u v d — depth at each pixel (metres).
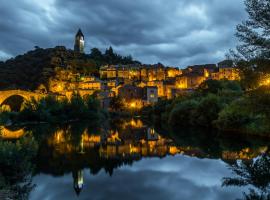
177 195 15.31
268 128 35.47
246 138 38.38
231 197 14.81
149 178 19.05
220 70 157.75
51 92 167.50
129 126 72.25
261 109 23.52
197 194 15.42
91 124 81.19
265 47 22.59
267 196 14.91
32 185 16.95
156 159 26.14
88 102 109.44
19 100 139.75
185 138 42.28
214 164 23.48
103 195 15.27
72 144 36.66
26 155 17.84
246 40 23.38
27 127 67.69
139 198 14.77
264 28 22.86
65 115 95.25
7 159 16.69
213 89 70.81
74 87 183.50
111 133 53.47
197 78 163.62
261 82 23.00
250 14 23.17
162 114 80.75
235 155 27.17
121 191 16.09
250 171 20.70
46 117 87.06
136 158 26.77
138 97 155.00
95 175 19.91
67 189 16.38
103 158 26.59
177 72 193.62
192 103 62.72
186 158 26.50
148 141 40.53
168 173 20.53
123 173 20.59
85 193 15.58
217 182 17.88
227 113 43.84
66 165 23.25
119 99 147.75
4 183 15.62
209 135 43.91
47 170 21.28
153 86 153.25
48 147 33.53
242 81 23.69
